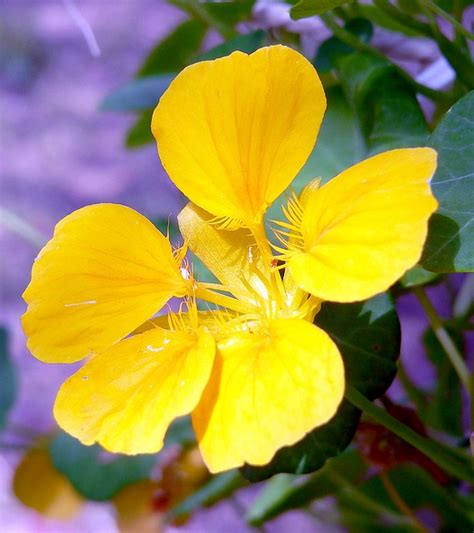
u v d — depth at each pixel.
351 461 0.20
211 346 0.13
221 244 0.14
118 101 0.19
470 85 0.16
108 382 0.13
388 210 0.12
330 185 0.13
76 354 0.14
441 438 0.21
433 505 0.21
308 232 0.13
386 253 0.12
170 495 0.22
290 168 0.13
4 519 0.36
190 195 0.14
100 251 0.14
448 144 0.14
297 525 0.34
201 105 0.13
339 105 0.17
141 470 0.21
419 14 0.18
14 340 0.41
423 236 0.12
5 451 0.36
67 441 0.21
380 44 0.19
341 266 0.12
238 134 0.13
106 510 0.35
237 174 0.14
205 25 0.21
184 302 0.14
